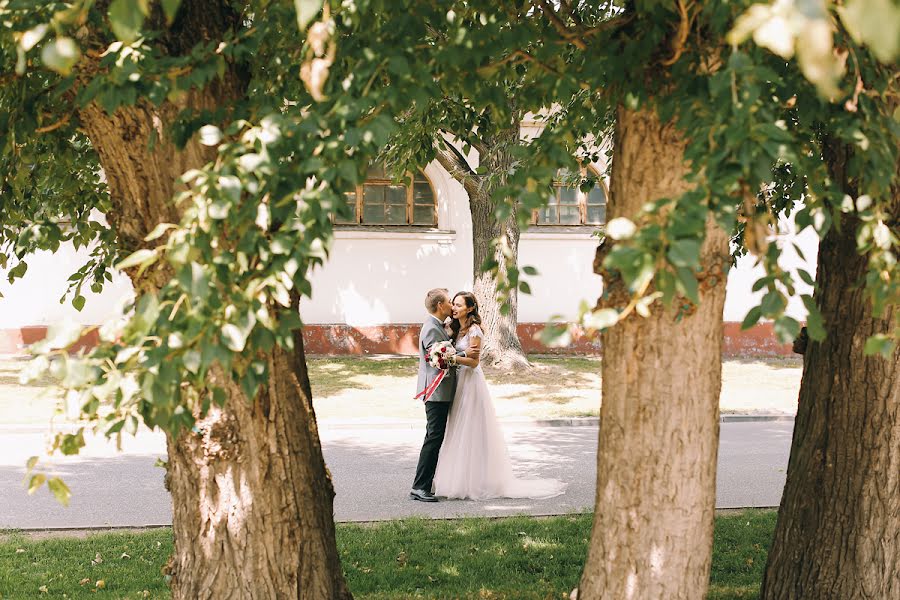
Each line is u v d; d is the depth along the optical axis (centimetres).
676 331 288
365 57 251
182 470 359
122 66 258
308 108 289
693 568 304
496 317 1537
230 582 358
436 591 499
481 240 1503
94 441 1011
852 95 243
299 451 370
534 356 1733
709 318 289
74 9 195
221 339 208
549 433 1087
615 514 306
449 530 631
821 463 413
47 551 581
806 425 425
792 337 196
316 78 207
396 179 691
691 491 298
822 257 415
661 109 264
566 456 945
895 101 304
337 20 286
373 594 495
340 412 1180
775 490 806
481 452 757
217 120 288
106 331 213
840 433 405
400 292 1767
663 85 273
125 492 781
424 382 745
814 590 410
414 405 1234
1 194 447
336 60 286
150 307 202
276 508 361
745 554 584
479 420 757
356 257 1753
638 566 303
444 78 296
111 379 209
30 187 494
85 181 533
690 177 209
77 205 534
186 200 319
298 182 232
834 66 186
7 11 272
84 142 489
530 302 1811
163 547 592
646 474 297
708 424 298
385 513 705
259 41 274
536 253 1806
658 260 185
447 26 287
